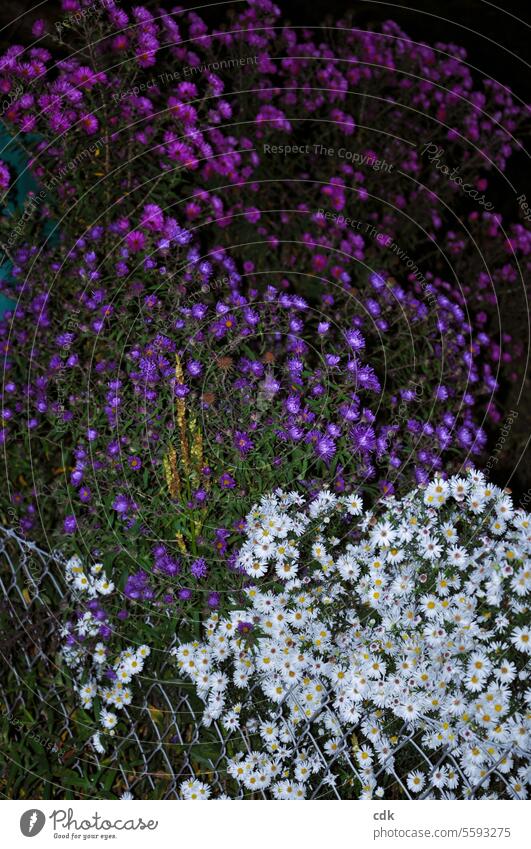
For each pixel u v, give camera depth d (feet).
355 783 6.97
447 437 8.98
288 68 11.16
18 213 8.69
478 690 6.61
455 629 6.85
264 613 7.06
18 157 8.77
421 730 6.86
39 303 8.38
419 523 7.49
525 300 12.35
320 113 11.43
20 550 7.61
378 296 9.84
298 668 6.88
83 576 7.25
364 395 9.19
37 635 7.25
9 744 6.89
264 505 7.41
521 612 6.74
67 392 8.11
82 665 7.21
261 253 9.81
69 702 7.15
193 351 8.18
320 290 9.75
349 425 8.12
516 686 6.70
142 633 7.28
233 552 7.38
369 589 7.16
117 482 7.53
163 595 7.21
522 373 11.93
